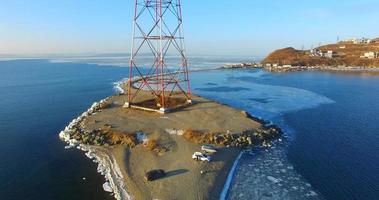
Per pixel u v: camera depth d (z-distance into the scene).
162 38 50.03
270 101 67.38
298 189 27.78
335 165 32.88
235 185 28.20
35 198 26.84
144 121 44.75
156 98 58.16
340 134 43.19
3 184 29.45
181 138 38.25
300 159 34.28
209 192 26.47
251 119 46.19
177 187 27.02
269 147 37.72
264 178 29.64
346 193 27.30
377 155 35.59
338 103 64.88
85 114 50.84
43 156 35.81
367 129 45.62
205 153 33.69
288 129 45.53
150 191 26.50
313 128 46.03
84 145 38.47
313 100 68.25
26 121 51.03
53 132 44.75
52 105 64.19
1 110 59.41
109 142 38.31
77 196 26.89
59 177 30.53
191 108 51.75
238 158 33.94
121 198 25.94
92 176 30.44
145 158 33.09
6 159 35.25
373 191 27.67
